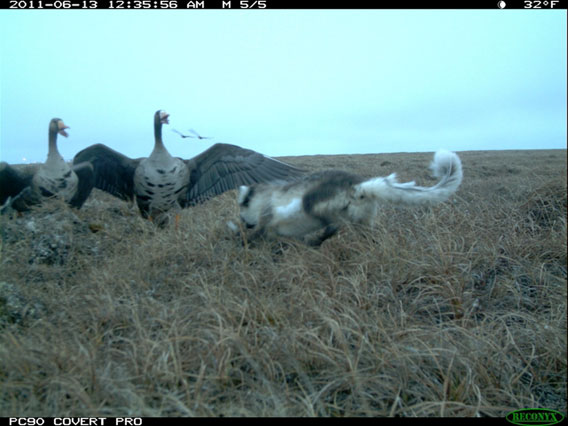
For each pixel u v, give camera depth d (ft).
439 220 9.08
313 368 6.20
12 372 5.82
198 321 6.72
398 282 7.59
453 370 6.15
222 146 9.81
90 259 8.63
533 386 6.24
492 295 7.48
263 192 8.64
